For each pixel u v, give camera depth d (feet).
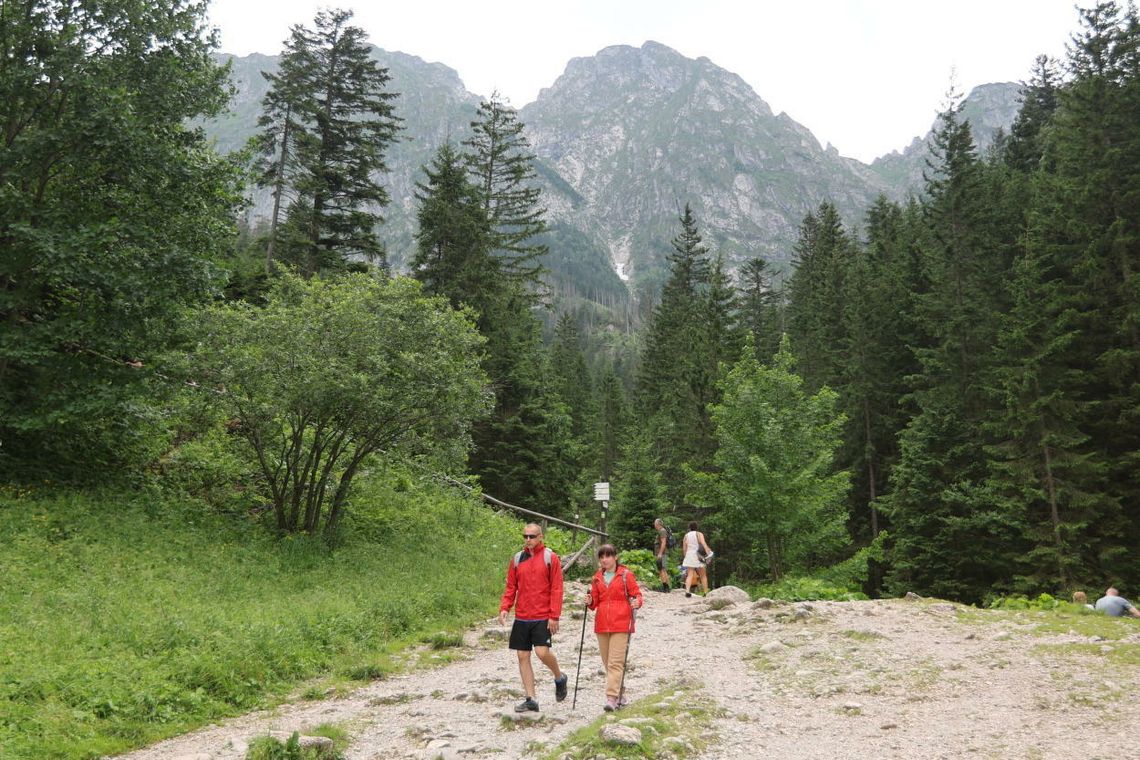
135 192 43.37
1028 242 85.56
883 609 37.96
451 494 65.36
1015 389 72.64
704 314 152.15
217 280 44.96
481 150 125.90
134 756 19.30
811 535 76.07
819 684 25.16
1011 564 73.36
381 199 102.89
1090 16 90.33
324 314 46.55
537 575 23.26
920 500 79.36
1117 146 80.69
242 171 48.83
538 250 122.52
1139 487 71.36
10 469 40.06
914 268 130.11
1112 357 69.97
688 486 91.86
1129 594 66.80
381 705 24.34
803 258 224.94
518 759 18.66
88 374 41.04
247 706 24.11
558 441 110.32
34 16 40.96
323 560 43.91
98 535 36.42
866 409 119.55
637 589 23.77
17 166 39.96
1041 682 23.98
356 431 48.83
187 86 46.16
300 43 102.68
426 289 98.73
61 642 24.88
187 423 46.98
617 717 21.21
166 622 27.89
